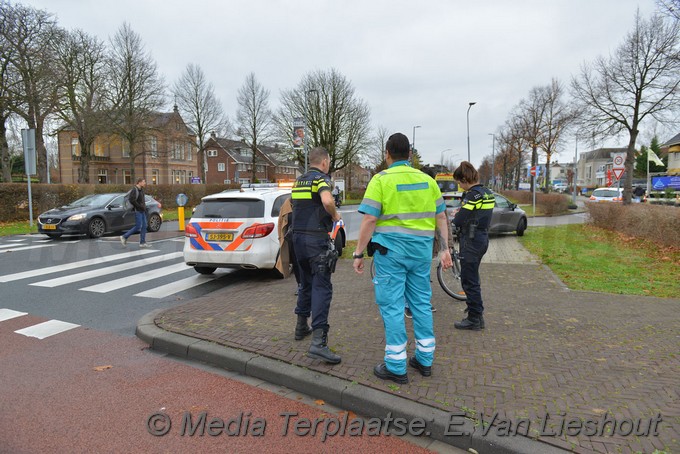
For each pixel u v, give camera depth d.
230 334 4.33
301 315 4.15
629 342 4.05
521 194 31.97
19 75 22.14
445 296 5.94
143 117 30.03
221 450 2.62
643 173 56.47
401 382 3.23
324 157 3.98
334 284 6.61
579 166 89.06
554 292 6.04
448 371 3.44
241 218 6.93
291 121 40.12
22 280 7.43
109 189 21.81
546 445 2.49
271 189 7.89
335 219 3.88
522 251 10.13
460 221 4.41
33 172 15.39
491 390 3.11
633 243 11.11
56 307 5.80
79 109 28.47
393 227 3.18
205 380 3.58
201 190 29.72
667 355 3.73
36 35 22.36
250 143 43.03
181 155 49.97
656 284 6.57
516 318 4.83
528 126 34.53
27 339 4.57
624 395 3.03
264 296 5.93
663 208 10.62
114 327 4.98
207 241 7.02
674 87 15.35
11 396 3.29
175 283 7.24
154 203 15.37
